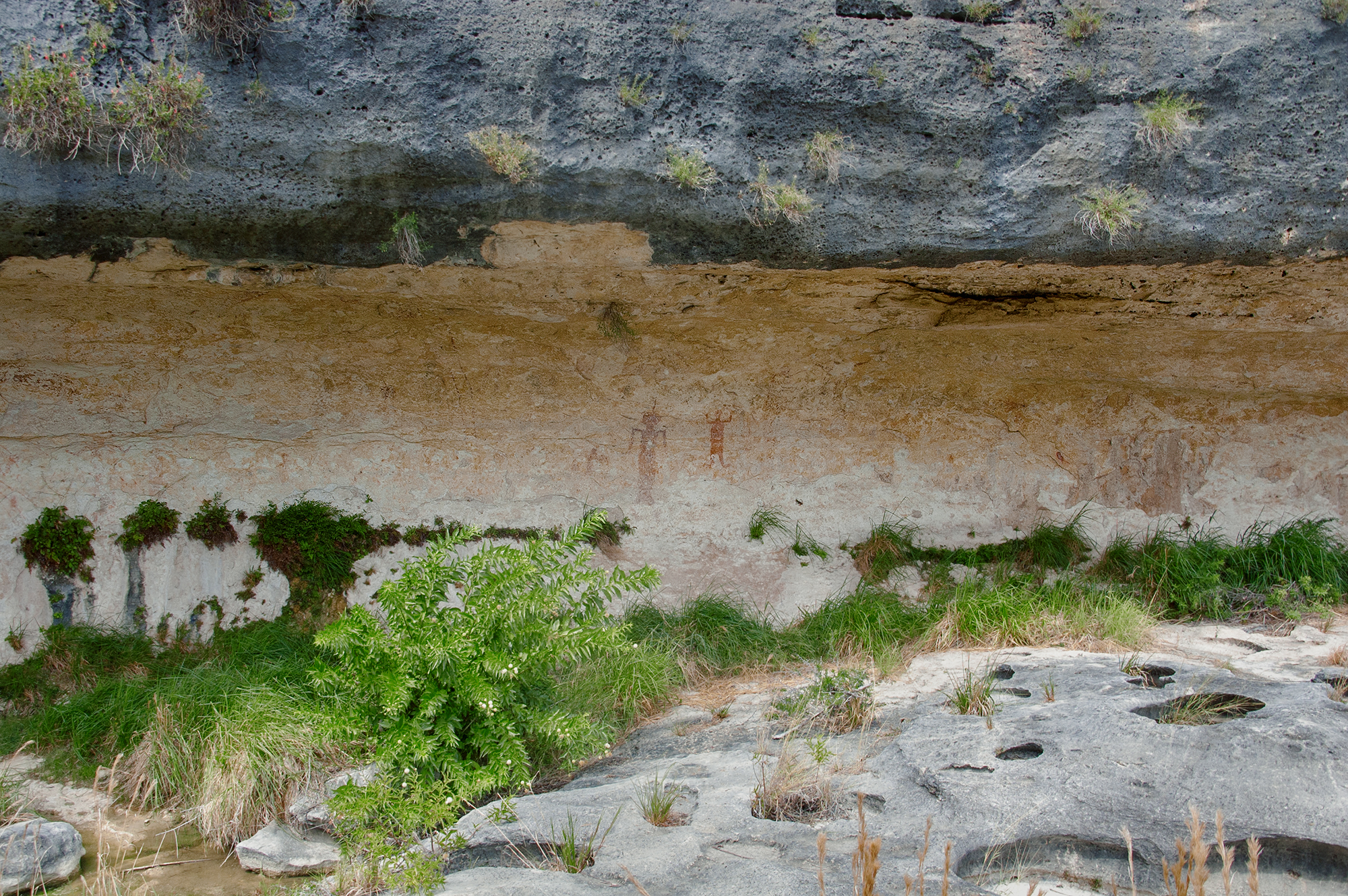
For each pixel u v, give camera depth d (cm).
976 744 344
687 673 507
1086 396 619
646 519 605
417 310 511
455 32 370
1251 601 566
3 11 335
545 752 403
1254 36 399
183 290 459
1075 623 507
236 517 548
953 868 270
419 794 327
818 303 498
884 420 617
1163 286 463
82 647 507
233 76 359
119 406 520
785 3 390
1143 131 397
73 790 413
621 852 289
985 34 397
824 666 502
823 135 394
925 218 409
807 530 617
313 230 395
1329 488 630
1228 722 341
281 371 538
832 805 320
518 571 396
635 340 566
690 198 396
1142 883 274
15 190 356
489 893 263
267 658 503
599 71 379
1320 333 539
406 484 577
